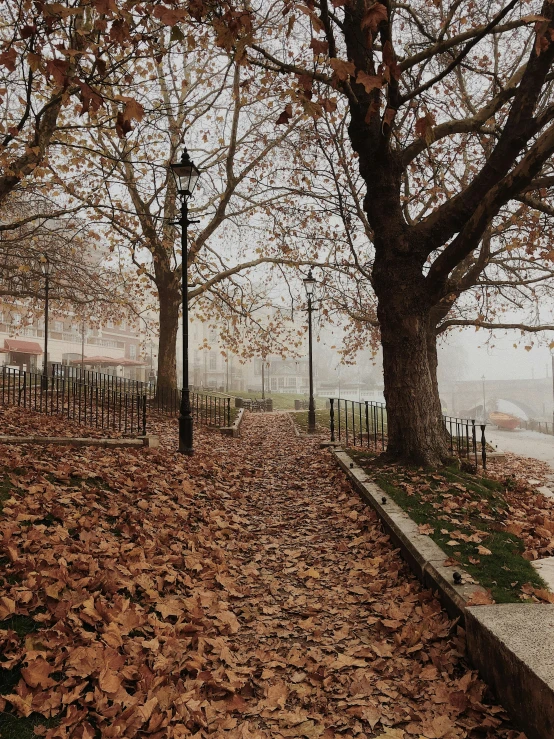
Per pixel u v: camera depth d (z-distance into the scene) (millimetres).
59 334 48094
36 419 10805
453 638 3287
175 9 3047
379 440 14000
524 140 6500
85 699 2492
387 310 7945
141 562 4191
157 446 9359
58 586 3328
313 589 4555
